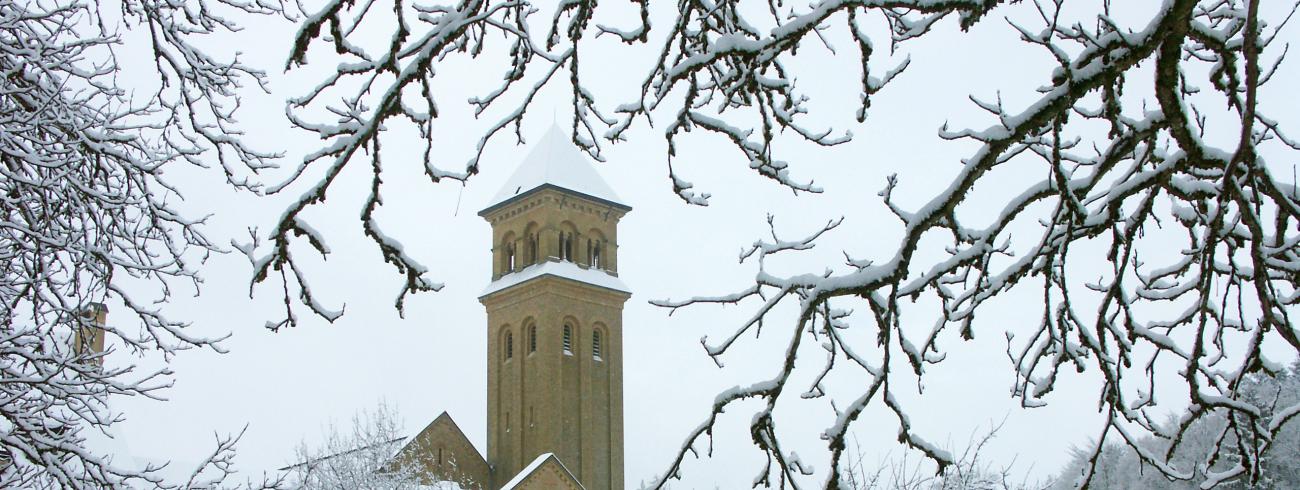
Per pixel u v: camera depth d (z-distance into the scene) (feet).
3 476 46.57
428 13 23.12
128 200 43.45
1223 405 23.86
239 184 42.86
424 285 24.11
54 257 44.80
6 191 43.04
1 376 42.98
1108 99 21.74
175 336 44.91
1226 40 22.35
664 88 26.71
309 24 22.00
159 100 43.37
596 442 303.27
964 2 20.67
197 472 47.78
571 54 25.55
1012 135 21.50
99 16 44.09
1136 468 115.96
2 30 43.80
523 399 302.04
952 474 81.61
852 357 26.61
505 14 25.26
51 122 43.14
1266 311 22.27
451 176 25.16
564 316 305.94
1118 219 24.58
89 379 43.80
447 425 283.38
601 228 318.65
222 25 43.04
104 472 44.09
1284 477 100.37
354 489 145.28
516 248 315.37
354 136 22.63
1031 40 22.29
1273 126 26.50
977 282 25.48
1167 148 26.23
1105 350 24.35
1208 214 26.61
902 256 22.43
